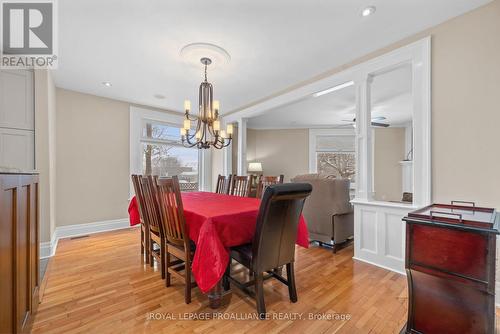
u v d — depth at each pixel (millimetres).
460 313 1124
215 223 1574
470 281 1091
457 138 1948
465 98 1908
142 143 4410
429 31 2105
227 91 3684
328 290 1938
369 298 1816
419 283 1247
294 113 5262
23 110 2604
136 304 1715
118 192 4047
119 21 1974
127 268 2342
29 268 1303
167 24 2018
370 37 2240
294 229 1748
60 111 3494
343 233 3004
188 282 1730
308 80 3234
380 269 2361
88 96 3760
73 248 2959
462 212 1349
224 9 1835
